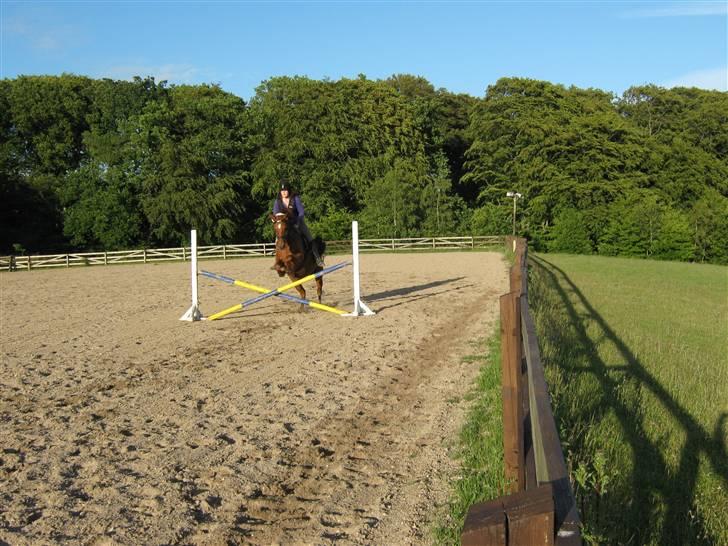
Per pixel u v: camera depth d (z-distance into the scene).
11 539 4.54
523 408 4.74
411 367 9.62
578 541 1.97
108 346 11.44
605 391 8.31
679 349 13.14
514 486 4.65
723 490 5.76
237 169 57.84
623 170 62.91
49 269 36.47
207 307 16.41
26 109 59.25
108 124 59.50
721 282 31.94
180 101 57.28
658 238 57.06
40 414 7.43
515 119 64.50
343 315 14.59
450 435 6.61
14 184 52.38
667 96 66.81
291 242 13.90
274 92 61.84
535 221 61.19
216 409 7.61
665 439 6.95
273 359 10.24
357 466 5.86
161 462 5.96
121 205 53.12
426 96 74.38
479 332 12.30
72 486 5.45
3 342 11.90
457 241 47.78
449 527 4.64
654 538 4.61
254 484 5.48
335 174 59.97
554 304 15.87
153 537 4.57
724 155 66.69
